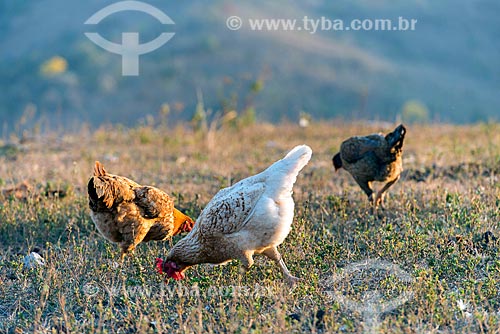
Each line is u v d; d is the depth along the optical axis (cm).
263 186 820
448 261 861
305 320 742
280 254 912
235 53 7331
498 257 879
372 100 6575
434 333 709
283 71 6981
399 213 1063
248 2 8862
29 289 875
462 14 9075
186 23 8219
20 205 1142
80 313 814
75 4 9519
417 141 1773
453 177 1305
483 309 751
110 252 944
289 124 2262
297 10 8850
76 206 1138
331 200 1105
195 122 1988
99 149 1809
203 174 1436
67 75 7281
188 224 995
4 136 2078
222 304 778
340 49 7812
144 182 1358
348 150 1109
